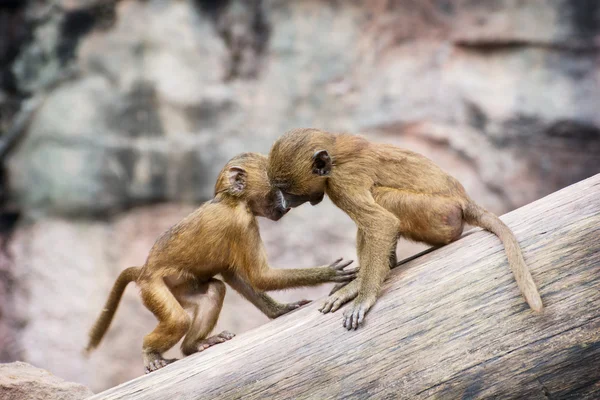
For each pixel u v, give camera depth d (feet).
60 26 58.03
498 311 18.57
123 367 53.57
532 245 19.22
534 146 56.95
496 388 18.01
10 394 22.70
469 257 19.83
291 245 56.29
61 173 56.59
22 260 55.77
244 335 21.36
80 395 23.59
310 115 57.88
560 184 56.49
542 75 57.72
